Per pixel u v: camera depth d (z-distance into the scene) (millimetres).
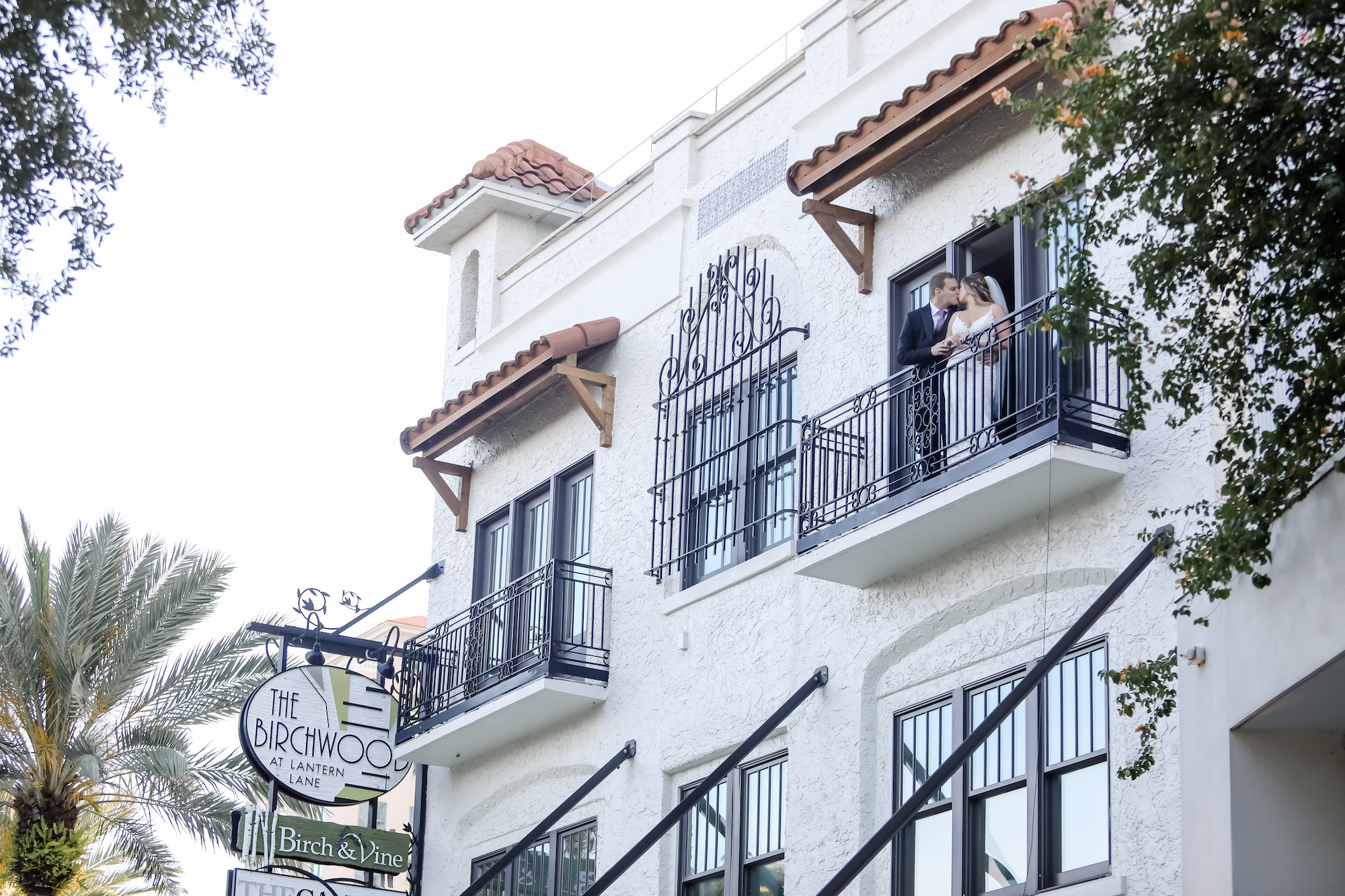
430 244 22719
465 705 17922
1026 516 12891
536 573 17672
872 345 14867
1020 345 13289
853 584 14258
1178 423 9383
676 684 16141
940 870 13102
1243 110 8406
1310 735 10352
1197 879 10469
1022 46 12719
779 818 14758
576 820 17078
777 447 15867
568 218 21922
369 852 17531
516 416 19891
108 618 25031
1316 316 9680
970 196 14258
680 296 17719
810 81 16562
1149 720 11320
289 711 17547
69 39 11031
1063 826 12133
